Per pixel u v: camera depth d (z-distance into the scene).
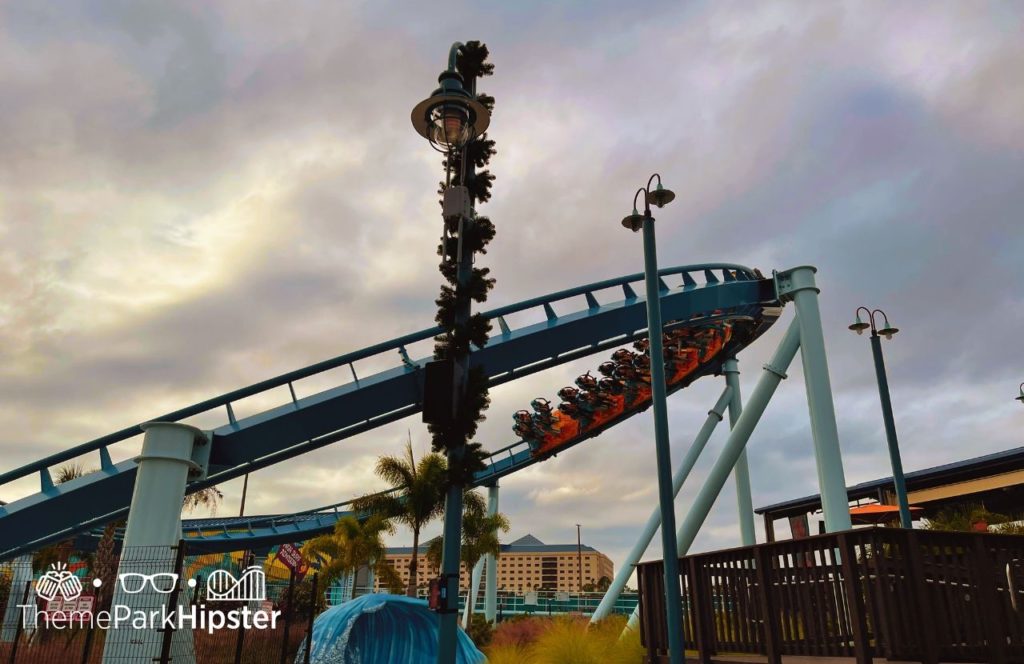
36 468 19.09
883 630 8.57
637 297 25.80
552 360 25.05
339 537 34.44
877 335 20.03
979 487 40.25
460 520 8.48
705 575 12.25
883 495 45.88
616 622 20.02
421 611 21.72
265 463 20.83
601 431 32.72
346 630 20.58
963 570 9.35
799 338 23.64
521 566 160.12
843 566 9.12
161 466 17.45
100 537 34.62
